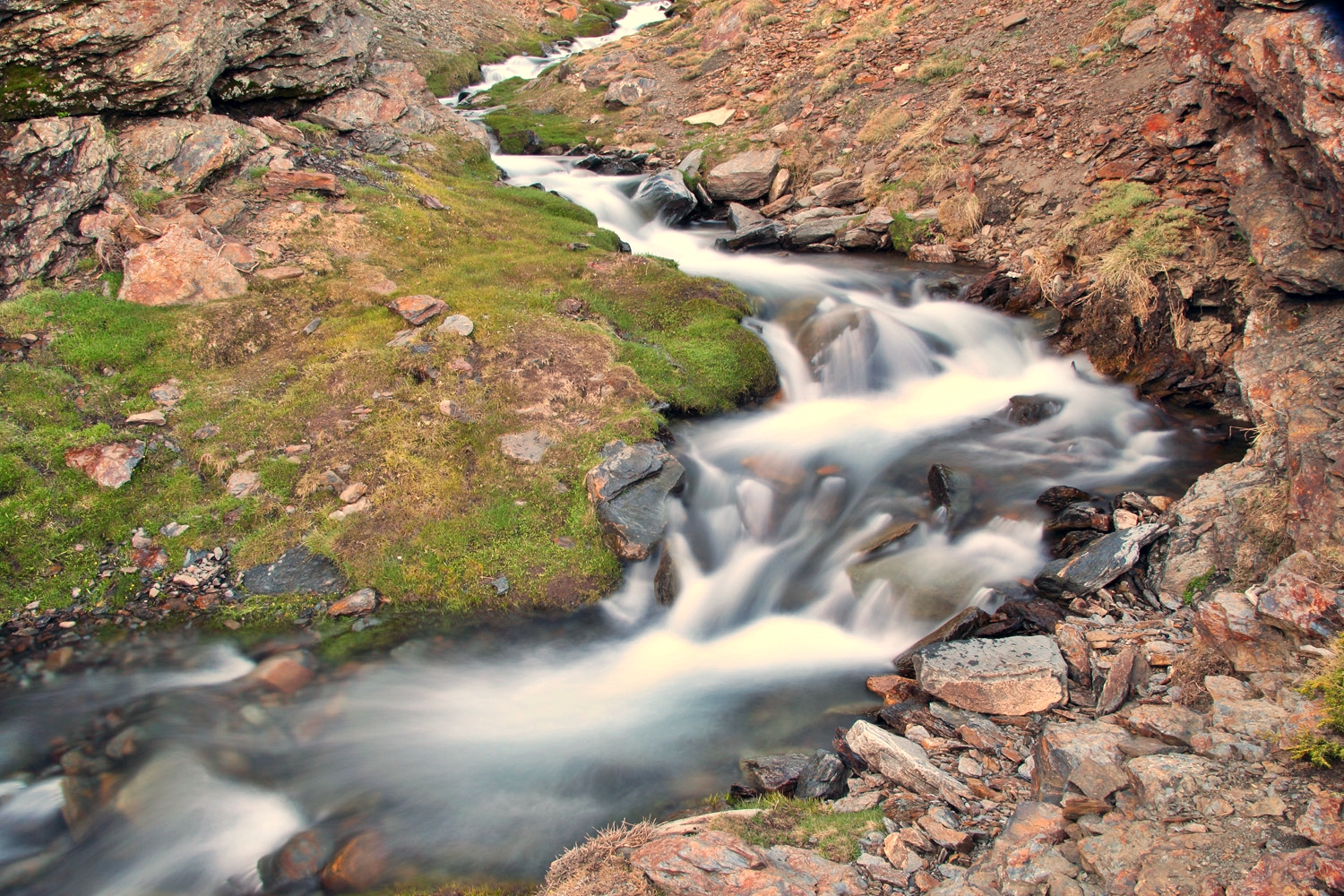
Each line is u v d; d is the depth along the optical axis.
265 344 11.44
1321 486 6.75
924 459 10.84
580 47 37.53
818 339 13.38
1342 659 5.12
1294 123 8.58
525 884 5.70
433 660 8.20
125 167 12.77
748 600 9.12
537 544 9.39
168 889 5.88
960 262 16.19
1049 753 5.67
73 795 6.60
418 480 9.77
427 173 17.45
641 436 10.49
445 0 36.53
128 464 9.38
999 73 18.69
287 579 8.86
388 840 6.13
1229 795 4.73
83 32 12.02
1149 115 14.95
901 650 8.14
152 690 7.67
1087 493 9.40
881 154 19.05
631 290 13.95
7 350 10.27
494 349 11.55
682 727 7.29
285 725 7.36
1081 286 12.86
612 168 21.69
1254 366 9.28
